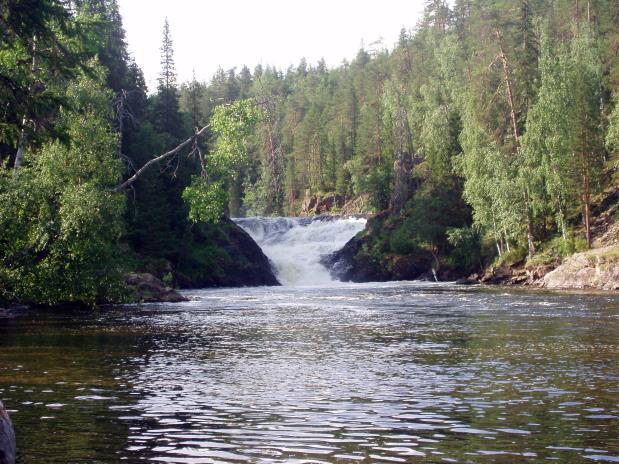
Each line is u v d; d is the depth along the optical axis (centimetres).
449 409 1141
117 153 3875
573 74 5641
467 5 10738
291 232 8269
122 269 3609
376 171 8850
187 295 4872
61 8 2144
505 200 5700
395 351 1847
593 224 5734
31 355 1828
